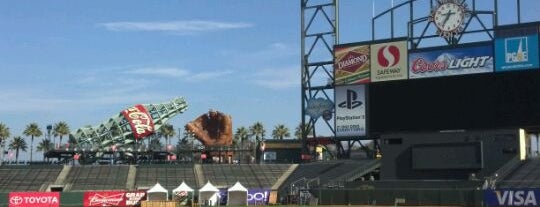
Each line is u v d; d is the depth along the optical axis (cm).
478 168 9762
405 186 9669
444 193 8606
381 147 10638
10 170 12162
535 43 9662
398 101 10619
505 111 9738
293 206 9250
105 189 11506
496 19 10131
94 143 14250
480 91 9962
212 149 14512
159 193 9831
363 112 10925
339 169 11319
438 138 10162
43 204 9544
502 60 9869
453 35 10488
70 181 11788
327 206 9125
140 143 14550
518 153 9544
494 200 8125
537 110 9494
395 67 10731
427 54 10488
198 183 11788
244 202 10025
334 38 11894
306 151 12075
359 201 9294
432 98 10325
